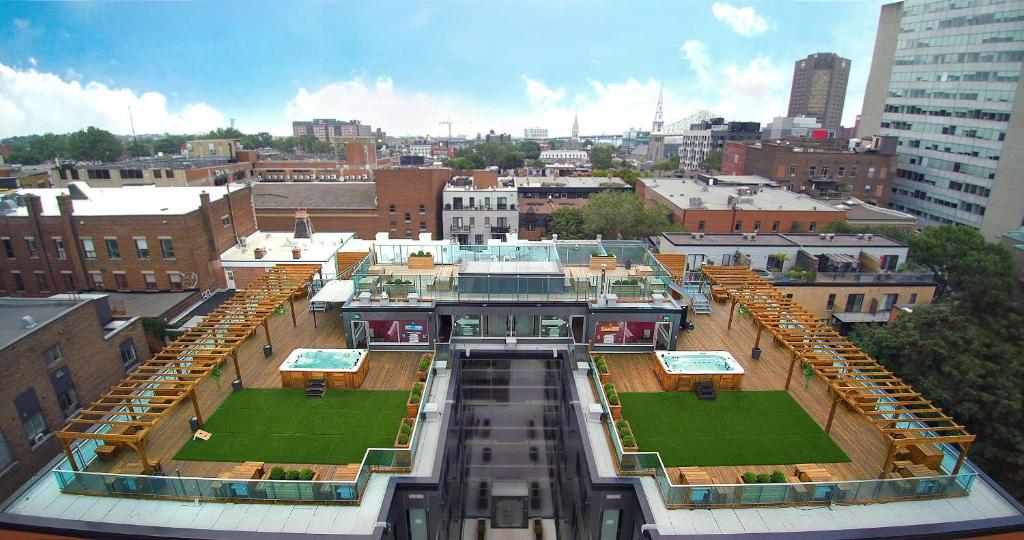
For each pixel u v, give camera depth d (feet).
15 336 80.74
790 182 284.61
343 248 151.64
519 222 238.48
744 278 109.81
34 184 264.52
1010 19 227.81
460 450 82.94
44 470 61.62
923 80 277.44
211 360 73.77
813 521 55.16
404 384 82.64
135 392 71.15
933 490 58.08
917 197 284.82
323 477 62.28
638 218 187.83
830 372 71.61
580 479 68.33
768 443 68.90
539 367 89.76
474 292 91.61
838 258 143.64
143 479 57.52
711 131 538.47
